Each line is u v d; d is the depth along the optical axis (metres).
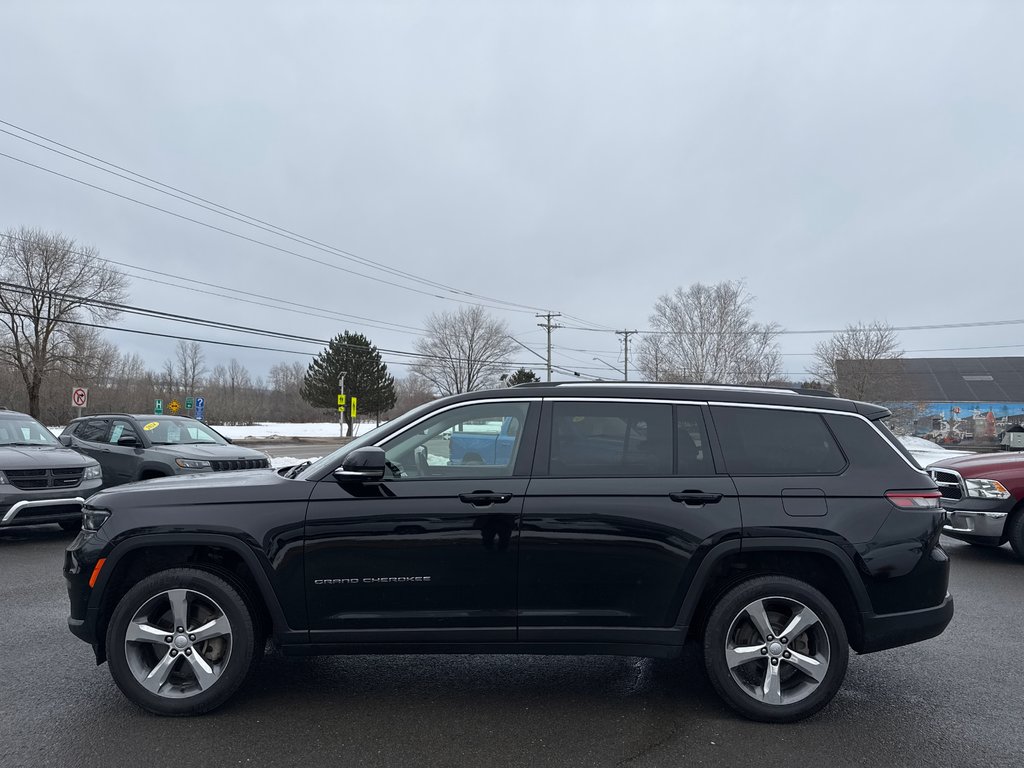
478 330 71.75
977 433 55.03
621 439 4.11
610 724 3.88
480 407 4.19
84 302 35.28
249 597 3.98
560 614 3.93
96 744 3.56
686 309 51.56
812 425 4.18
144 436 11.22
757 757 3.50
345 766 3.37
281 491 3.98
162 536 3.88
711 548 3.88
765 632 3.91
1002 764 3.44
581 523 3.89
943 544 9.71
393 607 3.92
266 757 3.45
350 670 4.67
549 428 4.11
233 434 53.62
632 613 3.92
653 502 3.92
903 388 52.94
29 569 7.47
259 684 4.41
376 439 4.16
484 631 3.92
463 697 4.23
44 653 4.87
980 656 5.02
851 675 4.65
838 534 3.90
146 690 3.86
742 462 4.06
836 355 47.97
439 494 3.93
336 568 3.88
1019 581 7.36
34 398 43.94
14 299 43.25
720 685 3.91
